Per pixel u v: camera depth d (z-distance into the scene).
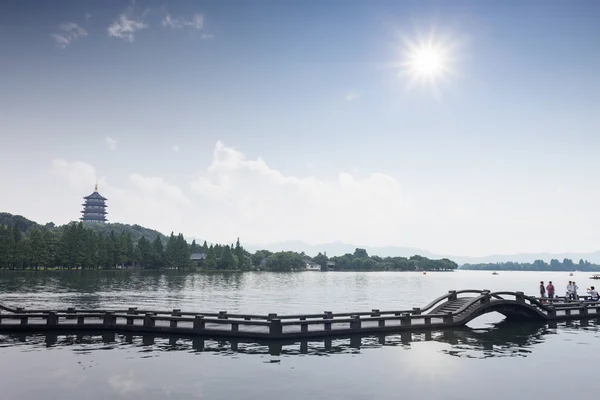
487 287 118.75
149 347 24.62
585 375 19.52
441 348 25.19
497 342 27.27
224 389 16.95
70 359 21.50
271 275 198.50
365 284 125.44
